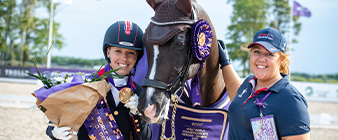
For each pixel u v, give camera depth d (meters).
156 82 1.84
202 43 1.95
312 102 14.05
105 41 2.03
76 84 1.78
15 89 12.90
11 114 7.82
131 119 2.03
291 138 1.70
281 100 1.73
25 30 35.50
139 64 3.04
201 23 1.93
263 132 1.72
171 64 1.85
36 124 6.86
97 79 1.88
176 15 1.85
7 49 36.19
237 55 28.44
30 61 37.44
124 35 1.98
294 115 1.68
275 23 35.75
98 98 1.83
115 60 2.01
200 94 2.30
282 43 1.85
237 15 33.38
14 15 35.53
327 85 14.60
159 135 2.42
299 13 20.14
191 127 2.30
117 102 2.03
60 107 1.74
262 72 1.87
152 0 2.01
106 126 1.92
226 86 2.46
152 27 1.89
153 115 1.81
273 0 36.28
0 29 35.03
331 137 6.88
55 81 1.85
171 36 1.79
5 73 16.97
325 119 8.68
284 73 2.02
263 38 1.86
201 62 2.07
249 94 1.94
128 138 2.05
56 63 37.97
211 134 2.31
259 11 33.41
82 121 1.79
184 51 1.88
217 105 2.49
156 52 1.86
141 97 1.86
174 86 1.91
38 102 1.79
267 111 1.74
